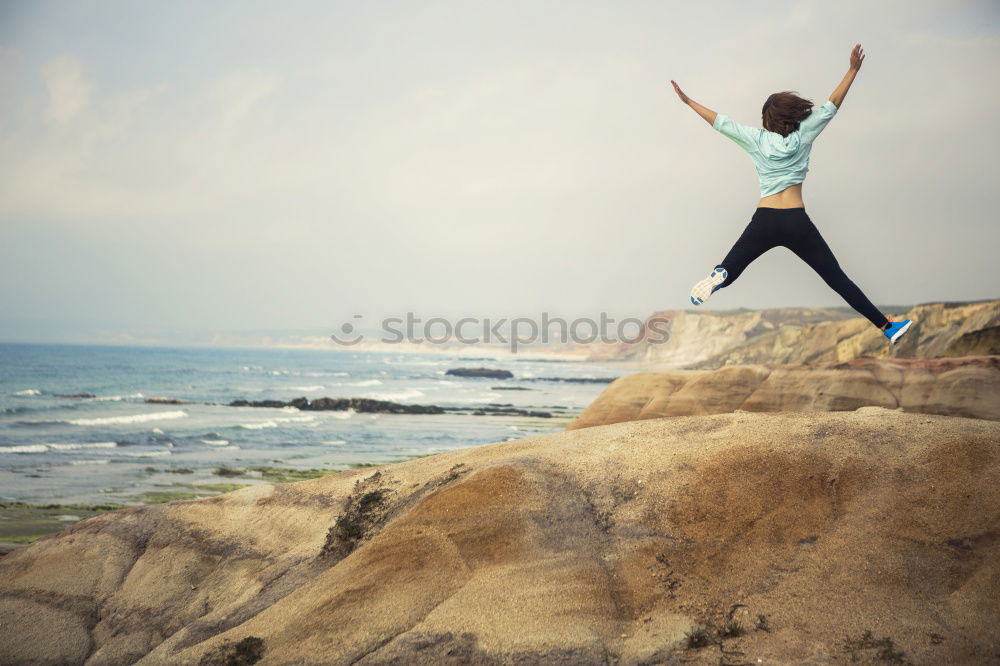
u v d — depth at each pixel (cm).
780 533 636
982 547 562
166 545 898
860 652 505
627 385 2056
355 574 672
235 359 18300
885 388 1722
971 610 520
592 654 545
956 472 625
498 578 629
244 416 4606
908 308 8000
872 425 720
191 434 3528
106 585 849
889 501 625
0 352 18175
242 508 935
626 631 580
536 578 627
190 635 726
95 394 6475
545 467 780
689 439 786
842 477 663
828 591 570
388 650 566
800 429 744
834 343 8175
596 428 894
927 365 1755
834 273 508
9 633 782
